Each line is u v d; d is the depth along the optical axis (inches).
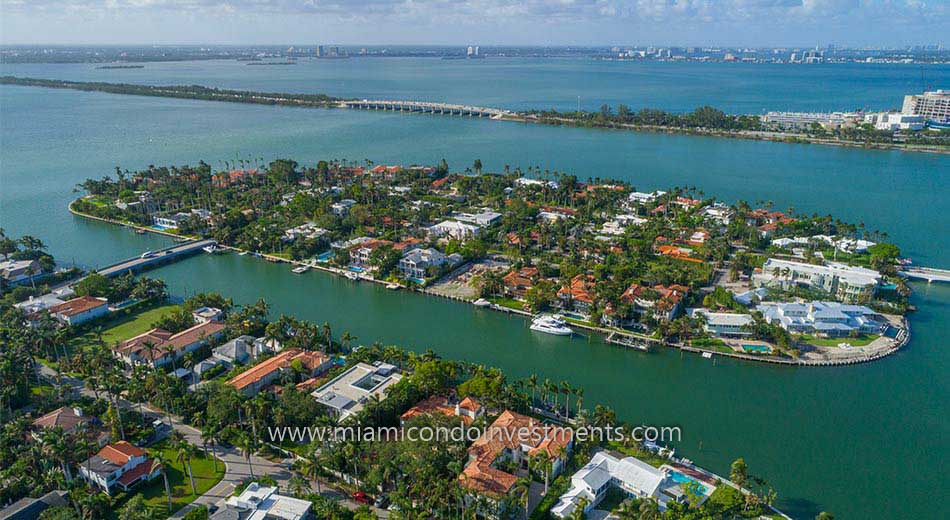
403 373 7155.5
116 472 5354.3
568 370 7716.5
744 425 6589.6
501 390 6594.5
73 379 7140.8
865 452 6156.5
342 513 5022.1
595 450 6028.5
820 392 7224.4
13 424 5792.3
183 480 5536.4
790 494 5556.1
